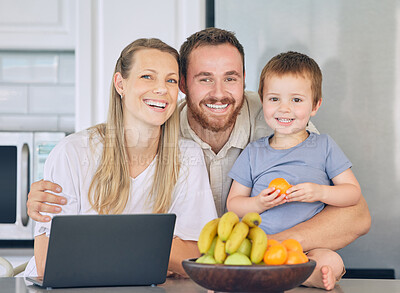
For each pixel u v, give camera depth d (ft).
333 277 4.25
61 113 9.97
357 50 7.63
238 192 5.92
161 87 5.36
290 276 3.44
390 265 7.48
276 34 7.66
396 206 7.53
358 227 5.40
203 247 3.72
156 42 5.55
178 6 8.23
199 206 5.60
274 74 5.90
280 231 5.52
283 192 5.17
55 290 4.04
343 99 7.61
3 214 8.70
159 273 4.29
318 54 7.64
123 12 8.20
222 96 5.86
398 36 7.64
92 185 5.40
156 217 4.18
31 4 9.07
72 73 9.91
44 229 5.02
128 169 5.52
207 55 5.83
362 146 7.58
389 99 7.61
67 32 9.12
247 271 3.39
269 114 5.94
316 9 7.64
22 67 9.84
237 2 7.68
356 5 7.63
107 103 8.21
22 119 9.91
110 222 4.07
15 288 4.14
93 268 4.11
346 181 5.71
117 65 5.60
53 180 5.34
